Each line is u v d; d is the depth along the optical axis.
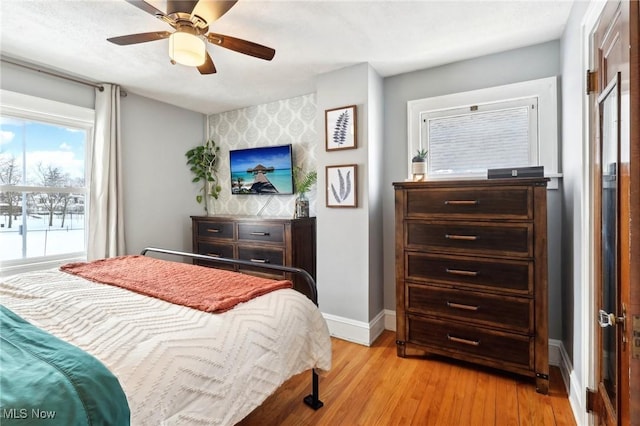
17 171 2.79
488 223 2.15
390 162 3.07
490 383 2.15
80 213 3.21
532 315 2.04
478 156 2.68
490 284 2.16
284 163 3.69
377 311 2.99
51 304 1.54
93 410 0.89
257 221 3.37
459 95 2.74
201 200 4.29
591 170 1.68
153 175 3.74
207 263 3.75
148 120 3.69
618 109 1.13
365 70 2.78
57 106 2.92
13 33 2.27
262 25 2.18
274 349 1.51
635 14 0.74
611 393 1.40
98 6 1.96
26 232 2.86
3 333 1.20
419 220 2.39
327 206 2.99
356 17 2.09
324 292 3.02
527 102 2.49
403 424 1.76
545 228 1.98
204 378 1.20
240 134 4.11
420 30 2.25
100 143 3.17
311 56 2.65
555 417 1.81
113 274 2.09
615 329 1.25
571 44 2.00
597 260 1.59
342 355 2.57
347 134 2.86
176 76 3.06
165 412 1.07
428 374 2.27
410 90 2.97
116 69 2.89
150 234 3.71
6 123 2.73
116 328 1.27
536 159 2.47
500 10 2.01
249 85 3.30
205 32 1.85
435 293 2.36
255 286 1.83
